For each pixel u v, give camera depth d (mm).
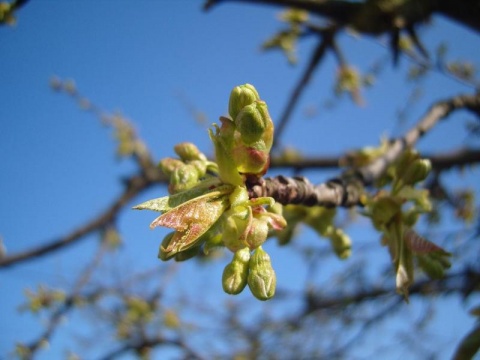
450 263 115
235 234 89
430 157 281
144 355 463
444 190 295
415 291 385
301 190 109
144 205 87
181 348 471
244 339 525
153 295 464
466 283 349
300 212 134
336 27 302
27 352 368
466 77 327
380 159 157
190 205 86
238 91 91
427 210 116
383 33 229
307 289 475
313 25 312
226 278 88
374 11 221
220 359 522
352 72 337
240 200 89
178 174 100
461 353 99
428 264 114
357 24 229
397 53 224
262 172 95
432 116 200
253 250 91
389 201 116
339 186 123
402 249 112
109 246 398
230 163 90
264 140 92
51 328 381
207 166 105
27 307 377
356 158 166
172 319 468
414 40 224
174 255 95
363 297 430
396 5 218
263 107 90
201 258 443
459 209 336
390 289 420
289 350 499
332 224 136
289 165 364
